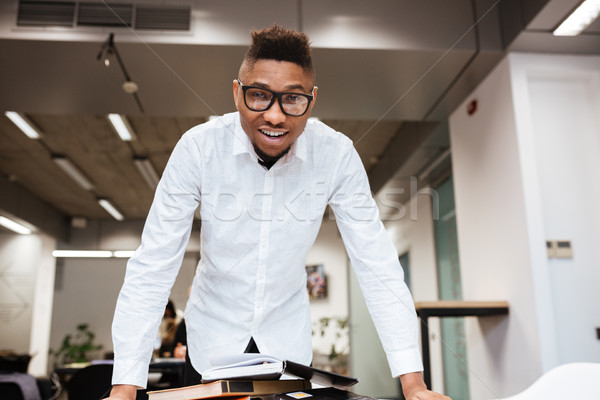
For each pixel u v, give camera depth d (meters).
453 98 3.38
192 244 7.89
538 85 2.91
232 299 1.01
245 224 0.99
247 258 1.00
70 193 7.36
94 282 8.68
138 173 6.49
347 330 6.69
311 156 1.00
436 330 4.71
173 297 7.74
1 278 8.03
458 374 4.25
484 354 3.17
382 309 0.94
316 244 7.06
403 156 4.67
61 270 8.66
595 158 2.84
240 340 1.01
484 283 3.18
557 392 1.02
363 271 0.98
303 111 0.81
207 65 2.82
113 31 2.63
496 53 2.79
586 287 2.71
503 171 2.92
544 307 2.61
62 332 8.46
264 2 2.70
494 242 3.04
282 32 0.80
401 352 0.91
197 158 0.96
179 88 3.11
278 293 1.03
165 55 2.72
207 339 1.03
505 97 2.86
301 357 1.06
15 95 3.25
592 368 1.01
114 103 3.35
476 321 3.28
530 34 2.62
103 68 2.88
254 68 0.79
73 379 2.50
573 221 2.77
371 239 0.99
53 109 3.47
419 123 4.23
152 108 3.42
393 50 2.71
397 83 3.11
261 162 0.98
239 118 0.98
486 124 3.11
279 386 0.79
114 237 8.74
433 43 2.75
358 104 3.39
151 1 2.67
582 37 2.66
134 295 0.87
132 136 4.87
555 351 2.56
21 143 5.44
